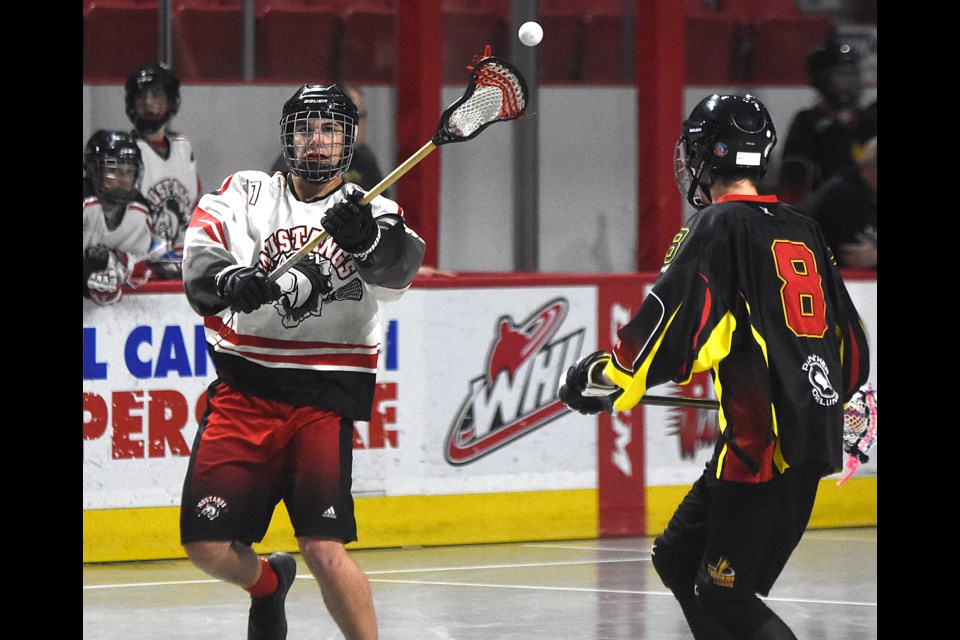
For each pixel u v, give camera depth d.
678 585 13.52
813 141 28.14
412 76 24.30
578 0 31.69
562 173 30.69
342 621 13.74
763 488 12.40
